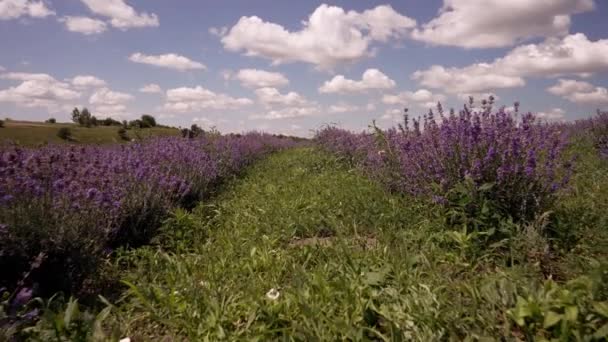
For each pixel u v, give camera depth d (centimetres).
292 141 2002
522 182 328
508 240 288
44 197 311
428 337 188
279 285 273
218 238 375
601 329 165
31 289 236
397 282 244
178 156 621
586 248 282
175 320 229
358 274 258
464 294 229
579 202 380
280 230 390
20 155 402
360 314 216
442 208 349
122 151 621
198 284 260
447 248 304
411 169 416
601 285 192
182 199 516
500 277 231
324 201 484
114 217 351
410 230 338
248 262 306
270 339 205
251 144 1189
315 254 314
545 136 363
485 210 305
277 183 679
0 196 292
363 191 498
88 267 286
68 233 281
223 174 748
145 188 420
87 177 399
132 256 331
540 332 184
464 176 348
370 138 742
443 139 380
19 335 206
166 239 385
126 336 222
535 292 203
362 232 380
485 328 190
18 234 269
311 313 212
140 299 241
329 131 1166
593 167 564
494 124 362
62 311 228
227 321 225
